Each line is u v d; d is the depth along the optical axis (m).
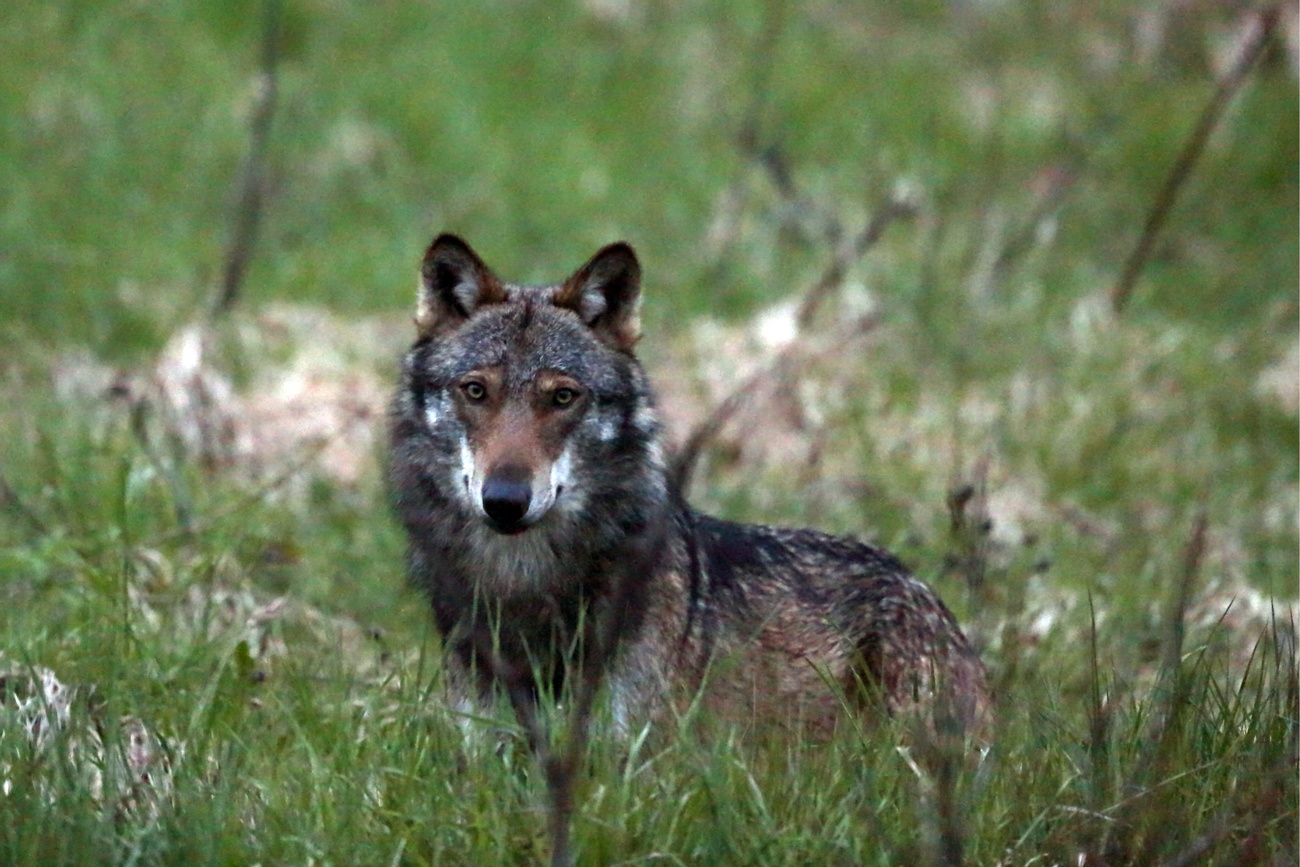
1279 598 11.96
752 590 8.95
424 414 8.55
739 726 8.48
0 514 11.62
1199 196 22.47
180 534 11.35
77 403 14.06
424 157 21.92
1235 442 15.57
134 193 19.80
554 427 8.23
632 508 8.45
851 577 9.30
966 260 18.30
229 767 7.56
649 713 8.26
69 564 10.62
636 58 25.20
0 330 15.74
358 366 16.06
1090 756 7.47
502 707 7.89
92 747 7.59
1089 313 18.11
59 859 6.61
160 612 10.27
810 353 16.91
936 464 14.73
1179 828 7.06
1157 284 19.77
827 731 9.06
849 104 24.39
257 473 13.21
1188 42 26.42
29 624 9.52
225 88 22.23
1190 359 17.20
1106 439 15.07
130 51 22.62
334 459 14.05
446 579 8.58
